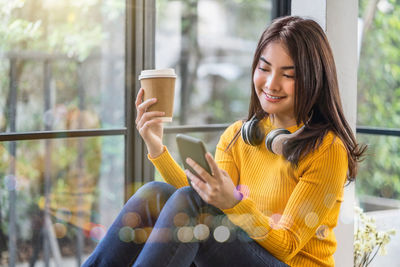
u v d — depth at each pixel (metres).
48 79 2.72
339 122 1.34
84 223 2.83
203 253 1.25
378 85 3.64
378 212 2.61
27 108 2.67
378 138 3.22
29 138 2.05
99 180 2.94
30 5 2.61
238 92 5.12
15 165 2.64
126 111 2.17
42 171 2.75
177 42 4.32
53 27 2.71
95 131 2.12
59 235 2.76
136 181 2.20
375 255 2.20
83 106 2.84
